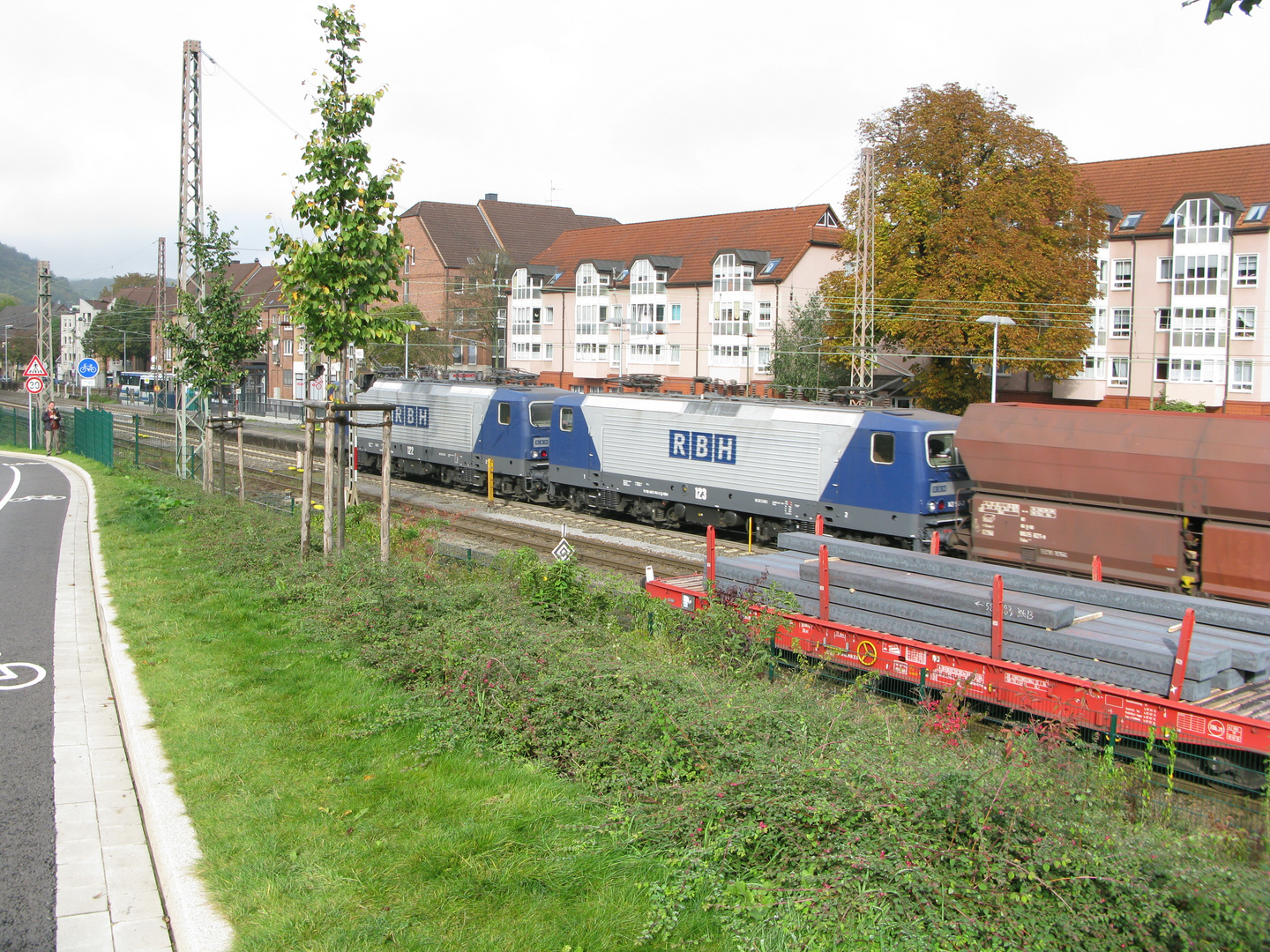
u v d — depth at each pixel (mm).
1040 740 8086
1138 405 49188
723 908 5605
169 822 6504
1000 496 18109
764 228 57219
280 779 7168
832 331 41125
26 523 20609
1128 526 16188
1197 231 45906
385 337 13609
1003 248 35906
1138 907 5320
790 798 6336
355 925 5312
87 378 33469
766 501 23109
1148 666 8828
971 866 5684
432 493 32000
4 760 8062
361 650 10297
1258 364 44781
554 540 22281
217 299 23141
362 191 12906
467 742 8000
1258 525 14766
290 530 16531
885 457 20781
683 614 11930
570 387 65812
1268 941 5047
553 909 5527
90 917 5730
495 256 69438
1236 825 7191
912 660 10344
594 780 7340
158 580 13688
